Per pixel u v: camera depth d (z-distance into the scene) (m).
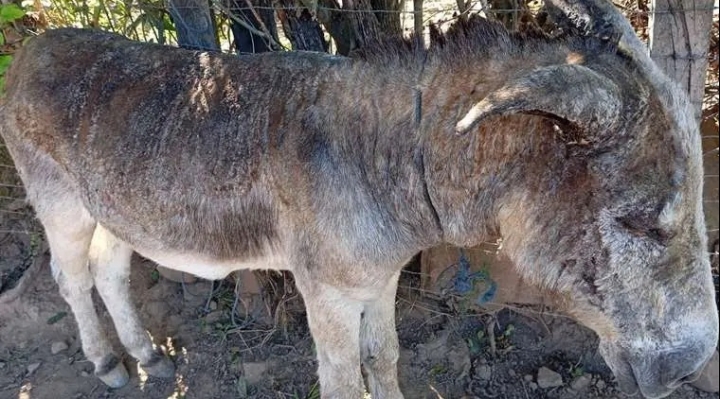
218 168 1.46
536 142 1.22
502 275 2.02
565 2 1.24
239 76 1.47
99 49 1.63
